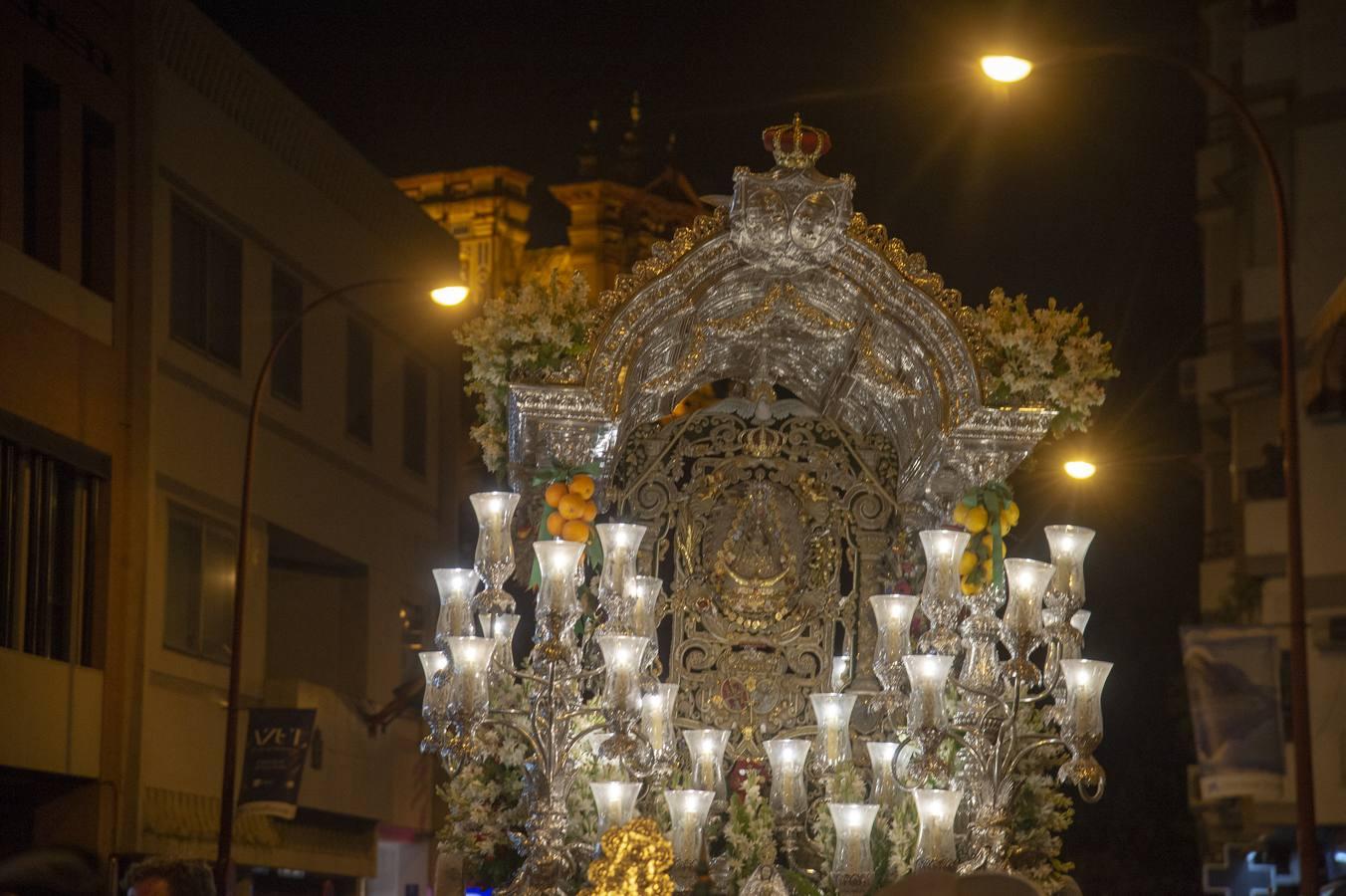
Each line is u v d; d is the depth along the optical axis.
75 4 19.16
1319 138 28.31
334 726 24.20
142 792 19.62
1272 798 27.44
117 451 19.77
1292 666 14.70
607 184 33.50
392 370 27.64
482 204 32.78
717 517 9.61
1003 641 8.53
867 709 9.42
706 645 9.52
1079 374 9.09
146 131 20.36
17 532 17.84
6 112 17.83
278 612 26.02
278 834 23.16
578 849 8.69
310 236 24.81
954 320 8.86
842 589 9.88
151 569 20.11
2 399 17.45
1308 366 26.48
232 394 22.41
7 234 17.88
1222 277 31.88
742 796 9.28
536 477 8.91
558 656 7.96
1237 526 29.28
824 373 9.72
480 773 8.98
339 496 25.52
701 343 9.23
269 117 23.48
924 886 4.78
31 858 12.66
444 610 8.41
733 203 8.70
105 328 19.64
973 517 8.87
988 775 8.35
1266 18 29.20
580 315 8.85
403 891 28.25
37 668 17.94
